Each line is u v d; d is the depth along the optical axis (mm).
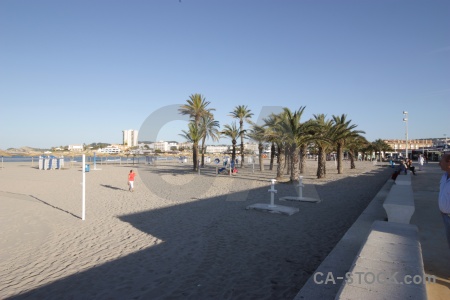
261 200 11938
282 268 4848
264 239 6477
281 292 4027
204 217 8820
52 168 37344
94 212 9859
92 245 6262
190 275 4641
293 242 6219
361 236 5020
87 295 4031
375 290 2195
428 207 7695
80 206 11023
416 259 2801
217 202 11570
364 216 6531
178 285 4297
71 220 8672
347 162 56594
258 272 4707
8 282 4480
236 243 6223
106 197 13359
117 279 4531
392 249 3100
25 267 5074
